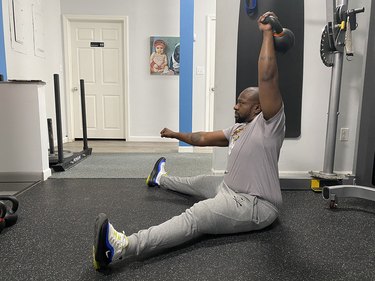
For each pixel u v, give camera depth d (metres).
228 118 2.48
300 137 2.51
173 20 4.80
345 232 1.54
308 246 1.38
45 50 4.20
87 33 4.88
